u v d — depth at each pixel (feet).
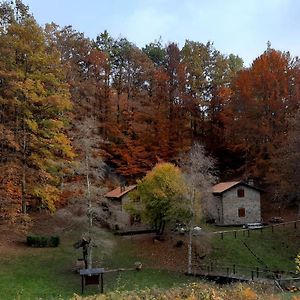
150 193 118.52
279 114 160.35
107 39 213.87
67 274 92.84
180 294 61.72
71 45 175.42
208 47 198.90
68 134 134.21
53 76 117.80
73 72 161.89
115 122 176.24
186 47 195.72
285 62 167.32
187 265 107.86
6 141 108.47
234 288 67.62
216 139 185.47
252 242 123.54
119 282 92.02
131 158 166.50
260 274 101.40
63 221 127.44
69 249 108.37
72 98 159.84
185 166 137.69
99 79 178.91
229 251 117.19
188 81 187.93
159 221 123.54
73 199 100.78
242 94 166.91
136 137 173.17
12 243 108.78
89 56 179.11
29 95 109.29
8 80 110.63
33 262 97.25
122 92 188.34
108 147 170.91
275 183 154.20
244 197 148.36
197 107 186.09
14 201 107.96
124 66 192.65
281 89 163.02
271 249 120.06
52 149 117.19
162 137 172.86
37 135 116.57
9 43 112.68
